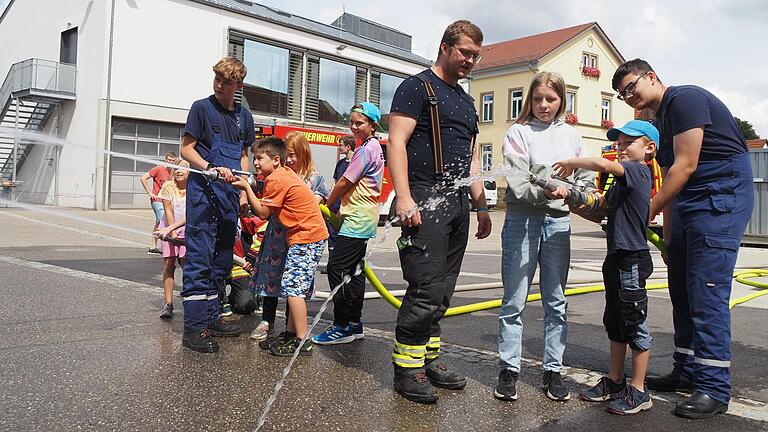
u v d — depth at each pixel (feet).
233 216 14.67
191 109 14.14
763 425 10.02
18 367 11.87
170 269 16.56
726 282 10.61
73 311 17.13
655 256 37.52
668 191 11.02
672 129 11.21
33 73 69.31
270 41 78.28
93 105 68.18
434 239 10.87
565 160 10.93
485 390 11.46
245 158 15.47
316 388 11.18
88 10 69.41
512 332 11.09
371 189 14.40
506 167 11.14
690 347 11.81
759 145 92.38
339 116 86.94
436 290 10.82
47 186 74.38
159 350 13.38
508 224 11.34
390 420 9.72
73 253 31.73
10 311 16.93
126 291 20.56
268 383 11.36
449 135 11.22
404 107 11.03
